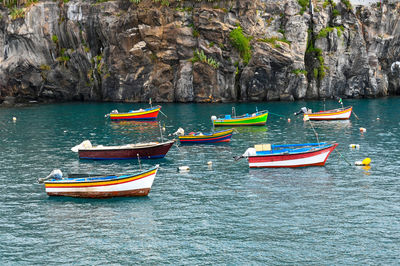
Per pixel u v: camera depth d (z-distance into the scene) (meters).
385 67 121.56
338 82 114.25
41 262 28.88
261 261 28.52
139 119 83.75
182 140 62.31
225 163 50.41
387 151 54.22
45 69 113.56
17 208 37.31
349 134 66.00
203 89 108.62
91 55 113.81
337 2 113.19
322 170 46.56
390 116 83.12
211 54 106.12
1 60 114.00
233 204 37.41
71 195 39.66
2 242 31.41
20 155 55.31
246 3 106.50
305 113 82.31
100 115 90.44
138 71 110.12
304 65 109.88
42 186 42.88
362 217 34.44
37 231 33.00
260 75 107.81
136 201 38.53
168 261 28.73
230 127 74.75
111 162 52.09
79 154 53.62
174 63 109.88
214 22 105.25
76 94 116.62
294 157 47.56
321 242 30.72
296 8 109.06
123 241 31.33
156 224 33.84
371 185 41.44
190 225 33.56
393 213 35.06
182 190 41.06
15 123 80.81
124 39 108.06
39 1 114.06
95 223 34.19
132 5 107.69
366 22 115.62
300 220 34.06
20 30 111.31
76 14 112.25
